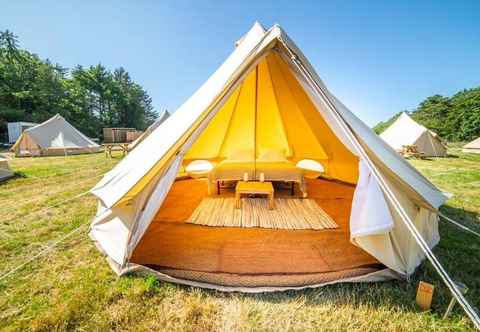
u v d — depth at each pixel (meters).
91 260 2.13
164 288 1.76
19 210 3.48
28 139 10.85
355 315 1.51
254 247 2.37
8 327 1.42
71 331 1.39
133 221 1.94
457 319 1.46
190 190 4.65
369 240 1.75
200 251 2.27
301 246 2.39
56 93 25.77
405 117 12.57
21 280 1.85
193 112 2.23
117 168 2.53
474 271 1.95
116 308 1.56
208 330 1.41
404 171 2.23
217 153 5.65
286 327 1.42
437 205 2.12
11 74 22.08
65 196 4.20
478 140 13.75
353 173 5.08
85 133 26.58
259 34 2.50
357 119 2.53
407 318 1.48
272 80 3.87
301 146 5.38
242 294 1.70
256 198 4.10
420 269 1.94
